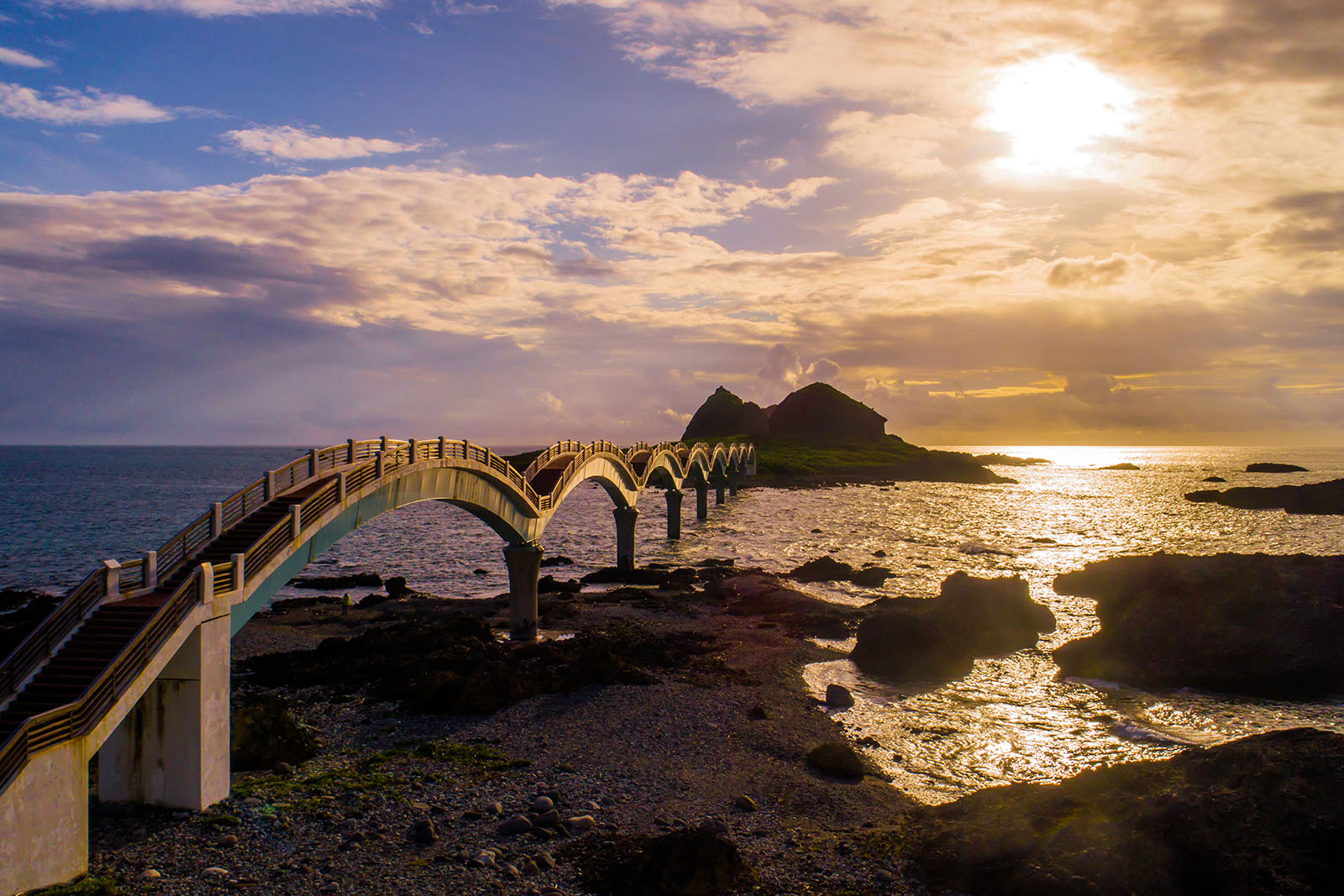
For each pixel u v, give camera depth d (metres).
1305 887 14.41
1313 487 123.75
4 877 13.63
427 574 67.12
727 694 30.00
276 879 15.53
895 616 35.03
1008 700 30.42
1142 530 95.31
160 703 18.47
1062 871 14.87
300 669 33.03
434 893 15.10
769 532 97.25
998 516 114.38
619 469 69.44
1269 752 17.53
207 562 20.03
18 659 16.16
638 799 20.09
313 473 26.41
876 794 21.16
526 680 29.88
